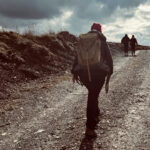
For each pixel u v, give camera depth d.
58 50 16.19
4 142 4.89
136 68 13.16
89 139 4.71
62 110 6.57
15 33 15.55
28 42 14.27
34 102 7.44
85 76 4.92
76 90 8.70
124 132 4.91
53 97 7.91
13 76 10.31
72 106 6.86
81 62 4.88
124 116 5.77
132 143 4.44
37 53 13.49
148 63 15.18
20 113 6.52
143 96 7.38
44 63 13.07
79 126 5.36
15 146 4.67
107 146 4.39
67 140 4.74
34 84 9.93
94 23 5.21
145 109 6.20
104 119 5.64
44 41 16.61
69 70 13.12
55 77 11.32
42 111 6.59
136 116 5.73
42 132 5.20
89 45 4.83
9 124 5.81
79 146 4.46
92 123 4.83
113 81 9.89
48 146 4.55
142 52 27.44
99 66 4.80
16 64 11.52
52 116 6.14
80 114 6.13
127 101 6.96
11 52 12.34
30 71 11.21
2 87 8.85
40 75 11.38
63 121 5.74
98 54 4.80
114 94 7.78
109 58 4.92
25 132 5.28
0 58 11.45
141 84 9.02
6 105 7.27
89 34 4.92
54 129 5.30
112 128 5.13
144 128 5.04
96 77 4.86
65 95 8.11
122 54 24.73
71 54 16.81
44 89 8.97
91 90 4.95
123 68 13.51
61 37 18.30
